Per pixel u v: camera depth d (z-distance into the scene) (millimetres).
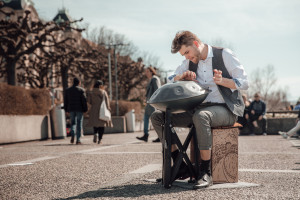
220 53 3842
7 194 3543
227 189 3412
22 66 25453
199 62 3900
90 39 52312
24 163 6016
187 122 3760
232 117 3746
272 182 3801
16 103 13289
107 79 44344
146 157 6598
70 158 6676
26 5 44812
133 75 49875
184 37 3713
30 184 4055
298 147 8820
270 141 11430
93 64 26469
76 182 4121
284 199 2961
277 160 5957
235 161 3715
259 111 16750
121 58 53031
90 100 10945
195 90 3541
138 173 4664
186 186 3553
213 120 3568
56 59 24109
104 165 5570
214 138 3637
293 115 20000
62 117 15984
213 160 3643
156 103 3537
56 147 9805
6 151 8953
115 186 3771
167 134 3529
